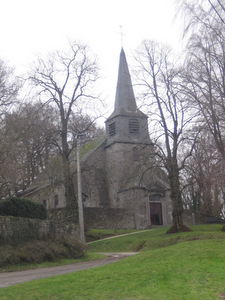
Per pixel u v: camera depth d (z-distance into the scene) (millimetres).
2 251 19141
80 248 23922
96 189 49594
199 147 25500
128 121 50219
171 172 32000
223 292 9812
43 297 9938
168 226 44406
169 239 28891
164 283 10883
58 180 38156
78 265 19594
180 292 9828
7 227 20609
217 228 35594
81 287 10961
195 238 27484
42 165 39094
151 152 32000
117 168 48375
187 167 29953
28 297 9961
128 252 28188
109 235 38281
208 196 28969
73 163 52156
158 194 46094
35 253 20625
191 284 10609
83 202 48125
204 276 11484
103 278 12133
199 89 21312
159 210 45906
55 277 13086
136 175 44594
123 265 14805
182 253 16406
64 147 38062
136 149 39625
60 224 26969
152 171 33219
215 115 20000
